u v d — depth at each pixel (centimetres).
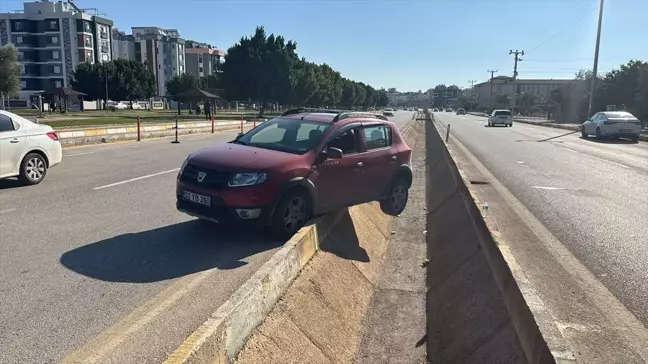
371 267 649
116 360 337
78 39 10531
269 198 594
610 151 2006
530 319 342
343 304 510
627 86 4984
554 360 286
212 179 603
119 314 410
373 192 768
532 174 1297
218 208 591
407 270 670
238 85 5578
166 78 13712
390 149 809
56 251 562
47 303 426
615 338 379
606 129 2619
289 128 716
